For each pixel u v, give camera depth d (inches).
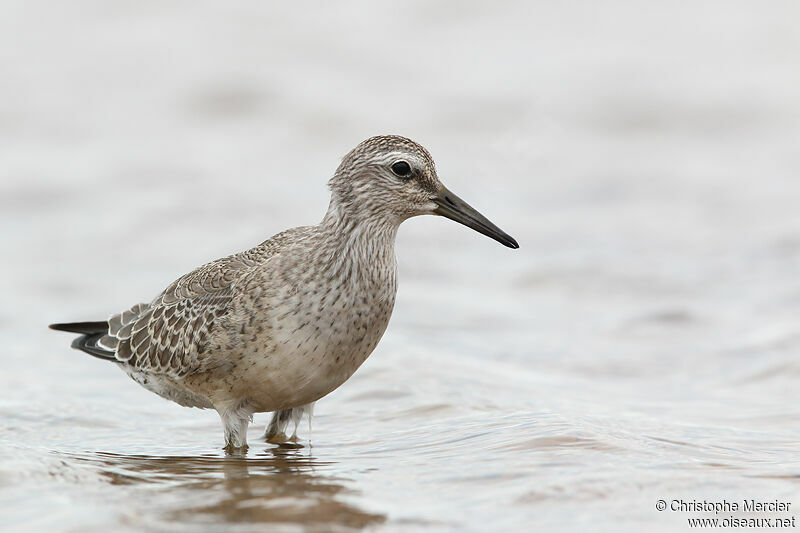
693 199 1079.6
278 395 501.4
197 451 503.2
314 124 1290.6
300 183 1135.0
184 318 517.7
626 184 1134.4
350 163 503.2
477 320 780.0
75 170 1175.6
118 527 368.8
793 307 765.3
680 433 497.4
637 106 1326.3
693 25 1581.0
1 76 1381.6
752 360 657.6
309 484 430.3
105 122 1295.5
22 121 1283.2
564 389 605.6
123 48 1485.0
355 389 598.2
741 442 484.1
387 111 1321.4
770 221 992.2
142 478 442.6
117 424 555.5
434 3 1648.6
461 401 564.7
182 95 1358.3
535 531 369.7
